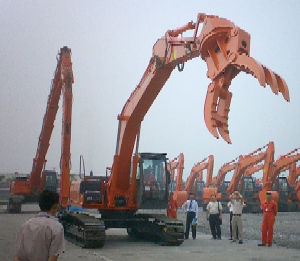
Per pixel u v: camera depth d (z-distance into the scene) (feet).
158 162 47.96
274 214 45.42
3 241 44.68
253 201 131.95
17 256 12.18
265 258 35.70
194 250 40.78
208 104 25.72
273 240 51.44
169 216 52.44
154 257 35.65
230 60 24.95
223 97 25.68
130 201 46.73
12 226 62.34
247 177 134.51
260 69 22.31
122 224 48.98
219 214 51.90
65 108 51.96
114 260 33.76
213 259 34.83
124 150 45.37
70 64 53.93
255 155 127.54
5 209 119.85
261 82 21.80
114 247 42.83
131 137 44.96
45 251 12.05
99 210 48.57
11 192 97.60
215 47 27.22
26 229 12.19
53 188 98.27
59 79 59.06
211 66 26.73
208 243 47.24
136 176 47.50
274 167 130.31
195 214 52.29
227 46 25.96
